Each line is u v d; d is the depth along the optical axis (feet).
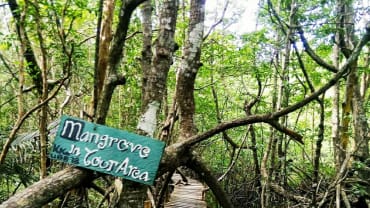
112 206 13.74
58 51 19.81
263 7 26.27
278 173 31.76
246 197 36.50
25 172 20.98
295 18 25.29
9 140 14.67
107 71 12.07
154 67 11.83
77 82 31.27
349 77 27.63
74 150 9.64
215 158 46.62
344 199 23.07
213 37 39.29
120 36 11.58
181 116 19.07
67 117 9.75
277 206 30.86
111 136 9.86
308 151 48.11
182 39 35.37
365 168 22.70
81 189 16.53
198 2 18.72
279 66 31.35
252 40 30.76
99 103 12.08
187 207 27.37
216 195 14.71
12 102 30.83
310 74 33.24
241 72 35.47
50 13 16.94
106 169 9.71
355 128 26.53
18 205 8.48
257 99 32.50
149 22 20.94
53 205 19.56
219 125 12.84
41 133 14.84
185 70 19.01
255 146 35.83
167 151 11.85
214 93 40.37
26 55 19.34
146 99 11.74
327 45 27.96
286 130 13.48
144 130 11.43
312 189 28.14
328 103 39.04
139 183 10.69
